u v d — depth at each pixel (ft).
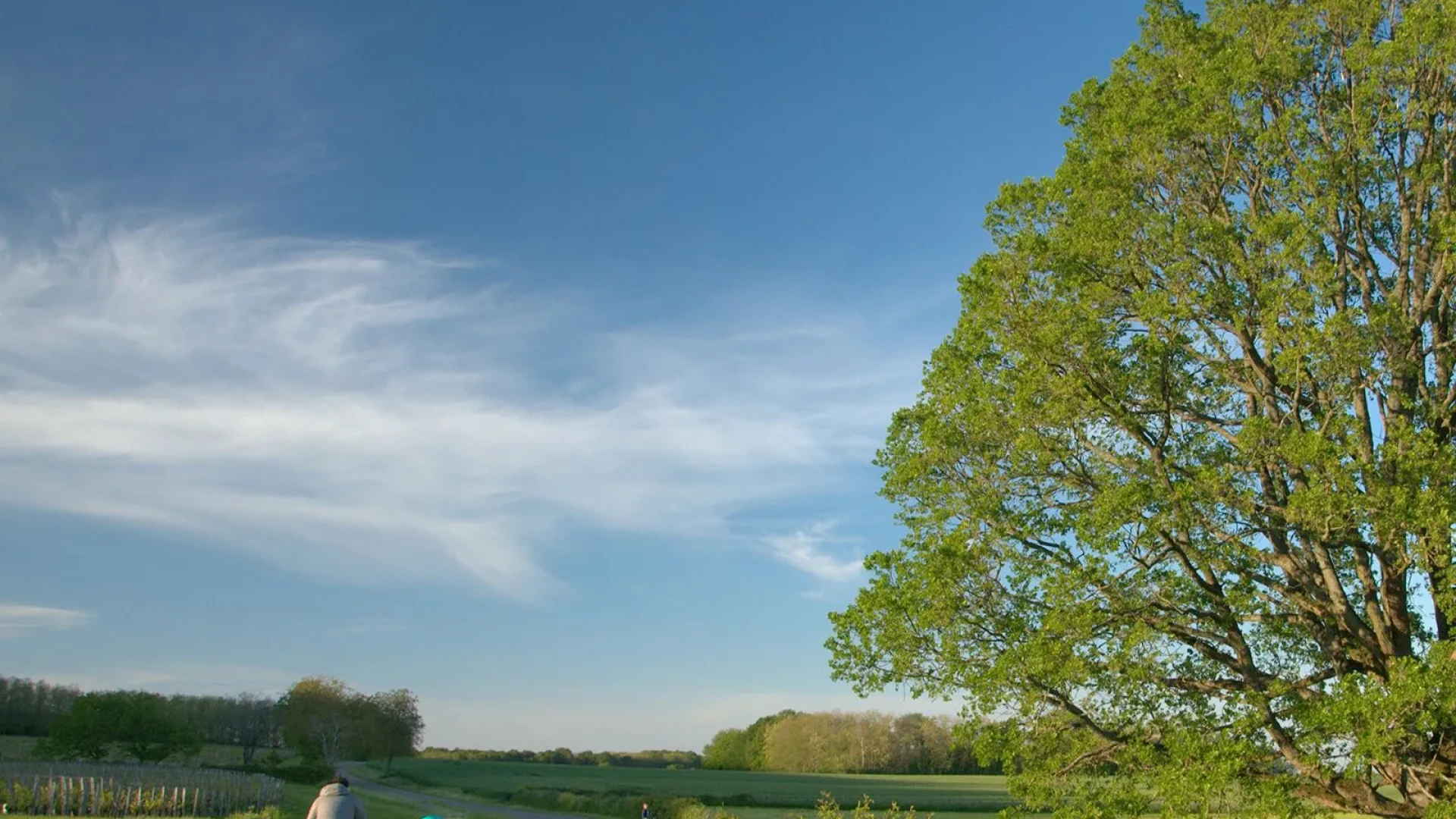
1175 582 57.16
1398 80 59.06
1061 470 62.23
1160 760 55.93
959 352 67.62
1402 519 49.03
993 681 56.75
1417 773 52.01
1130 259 61.36
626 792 328.90
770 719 584.40
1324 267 54.70
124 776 218.59
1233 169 62.44
